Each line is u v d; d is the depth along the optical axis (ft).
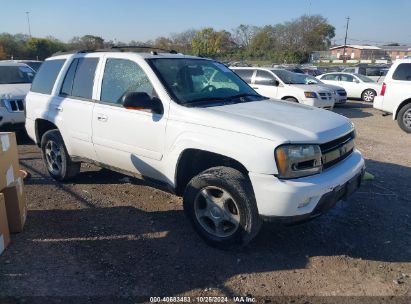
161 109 13.29
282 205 10.85
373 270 11.66
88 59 16.38
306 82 43.37
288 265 11.83
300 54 195.93
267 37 205.36
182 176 13.34
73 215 15.08
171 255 12.25
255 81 42.88
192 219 12.91
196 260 11.99
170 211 15.53
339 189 11.75
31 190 17.70
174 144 12.78
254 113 12.69
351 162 13.00
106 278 11.01
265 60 199.93
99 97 15.37
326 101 40.78
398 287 10.85
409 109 33.45
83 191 17.58
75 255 12.18
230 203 12.00
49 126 18.85
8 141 12.92
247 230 11.64
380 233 13.97
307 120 12.51
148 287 10.67
